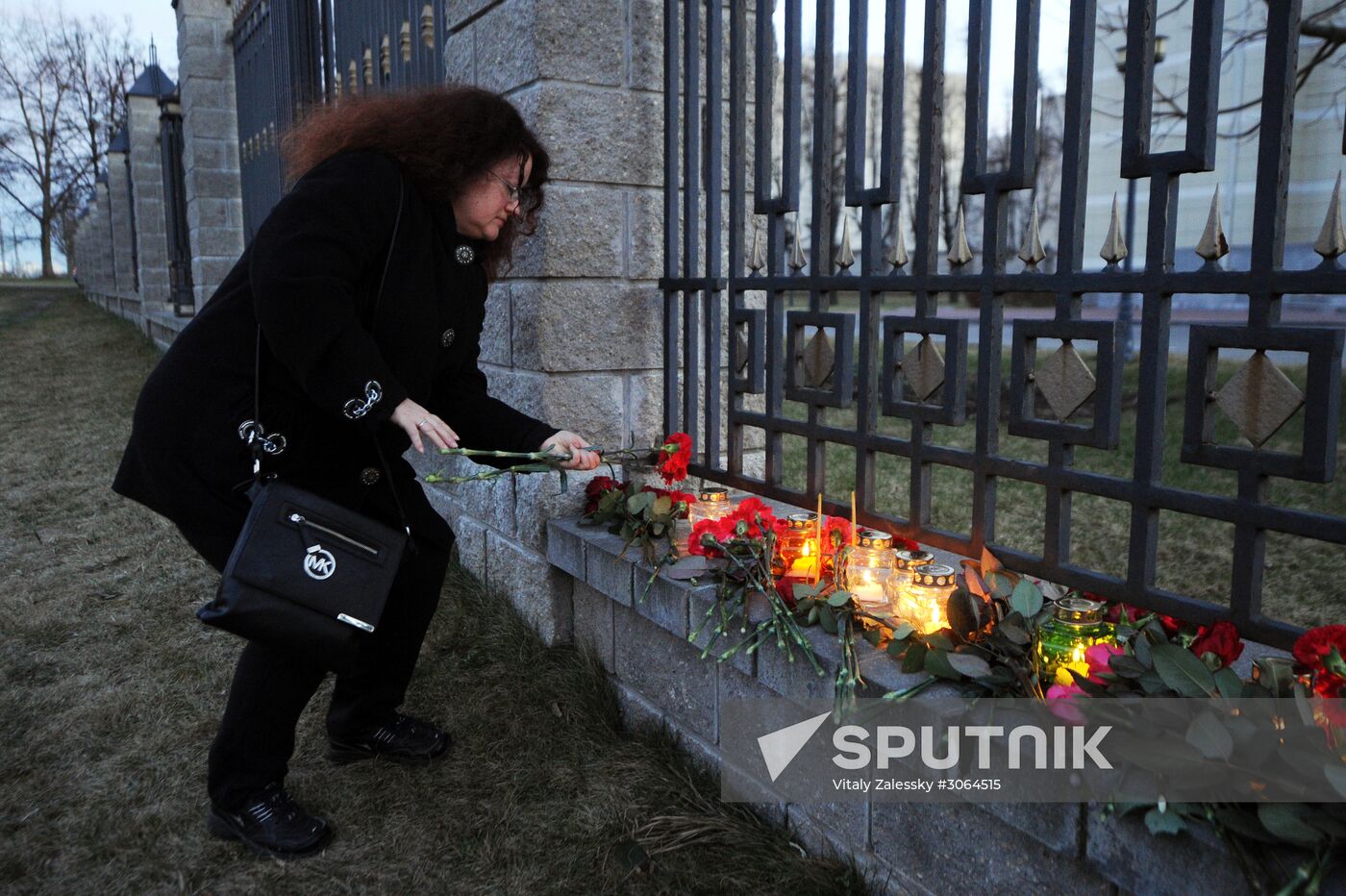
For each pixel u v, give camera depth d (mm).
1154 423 1802
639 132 3213
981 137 2076
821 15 2482
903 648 1888
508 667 3062
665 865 2164
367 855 2250
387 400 1971
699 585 2414
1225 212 16484
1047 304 18328
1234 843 1301
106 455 6230
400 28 4348
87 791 2482
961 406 2182
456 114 2143
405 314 2104
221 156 10219
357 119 2141
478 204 2215
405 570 2418
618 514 2859
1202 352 1701
